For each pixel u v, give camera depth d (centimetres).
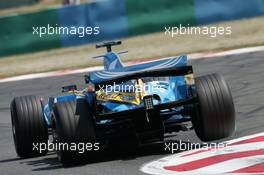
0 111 4738
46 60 7756
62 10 8644
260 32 7319
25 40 8650
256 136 2775
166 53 6888
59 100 2839
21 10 17312
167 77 2714
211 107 2511
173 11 8569
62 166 2630
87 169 2489
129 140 2667
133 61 6656
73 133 2484
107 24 8650
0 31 8619
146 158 2575
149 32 8656
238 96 4097
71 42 8662
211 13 8481
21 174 2592
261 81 4522
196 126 2669
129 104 2575
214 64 5662
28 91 5578
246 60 5588
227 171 2172
